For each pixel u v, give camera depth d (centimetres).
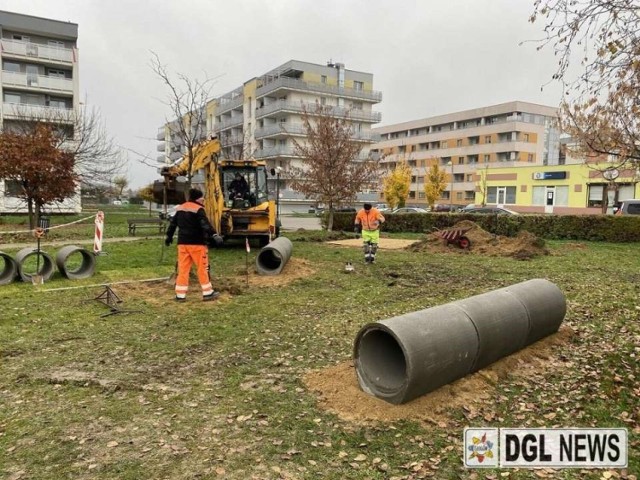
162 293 884
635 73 475
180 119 1655
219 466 334
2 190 3061
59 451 353
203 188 1673
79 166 2992
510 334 504
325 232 2294
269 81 6153
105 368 518
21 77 3928
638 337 617
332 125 2500
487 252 1565
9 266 1009
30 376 493
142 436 375
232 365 531
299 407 425
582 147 650
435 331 424
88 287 927
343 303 826
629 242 1970
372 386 439
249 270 1145
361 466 337
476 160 7062
